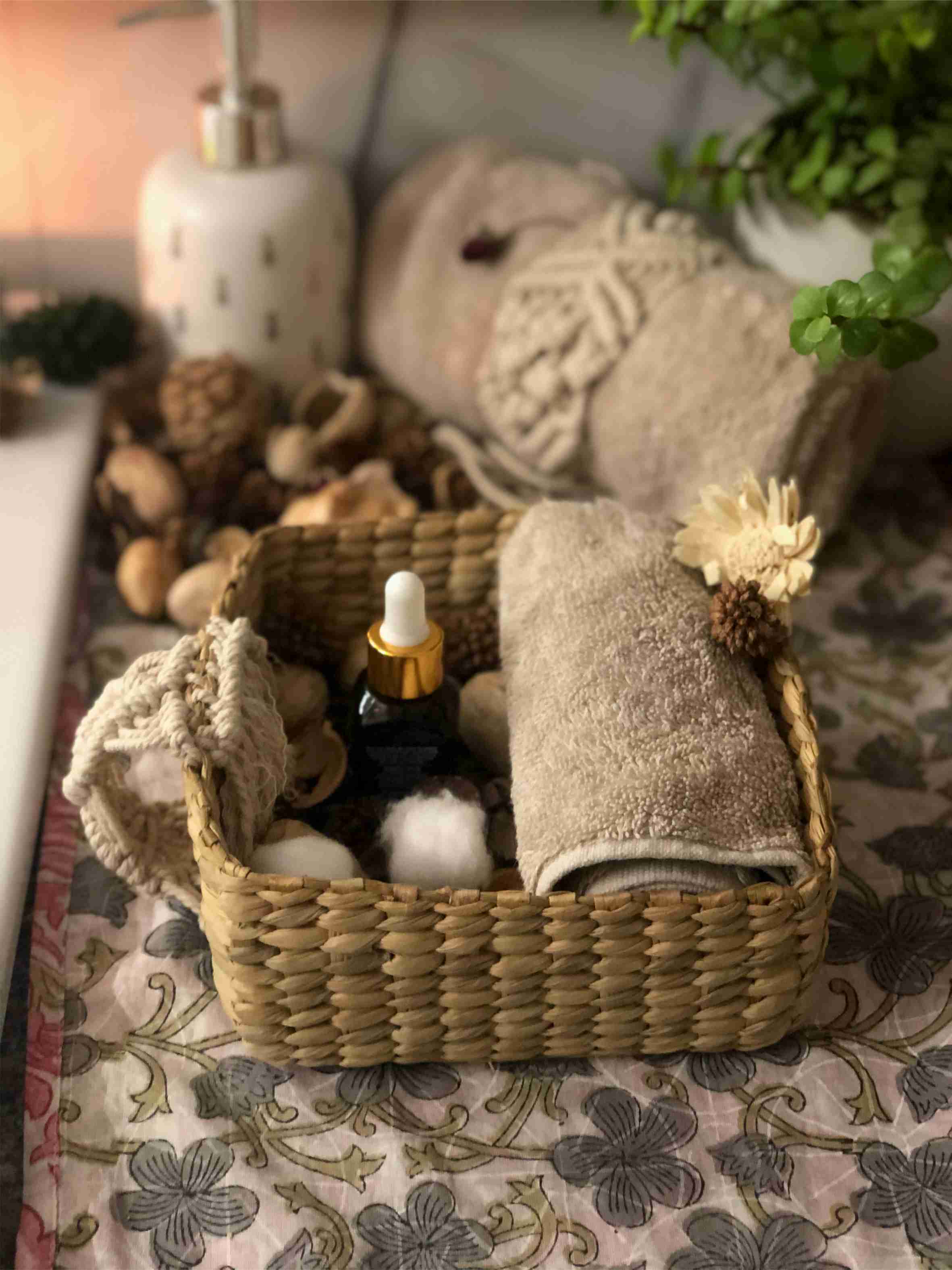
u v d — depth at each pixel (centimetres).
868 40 63
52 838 56
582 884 44
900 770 61
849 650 68
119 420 78
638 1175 45
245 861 45
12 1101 48
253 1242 43
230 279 75
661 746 46
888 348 49
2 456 74
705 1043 47
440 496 73
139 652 67
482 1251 43
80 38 76
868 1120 47
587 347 68
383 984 43
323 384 77
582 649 49
